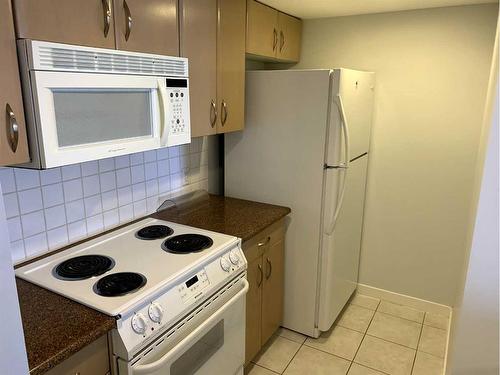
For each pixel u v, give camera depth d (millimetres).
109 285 1395
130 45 1458
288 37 2744
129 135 1494
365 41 2734
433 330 2699
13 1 1093
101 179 1881
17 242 1552
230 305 1721
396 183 2834
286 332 2674
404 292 3000
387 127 2773
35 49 1114
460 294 1967
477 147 2539
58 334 1141
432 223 2783
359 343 2562
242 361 2016
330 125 2225
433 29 2514
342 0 2295
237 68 2189
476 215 1426
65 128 1248
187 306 1486
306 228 2430
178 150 2352
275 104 2357
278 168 2439
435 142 2652
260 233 2133
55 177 1663
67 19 1230
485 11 2357
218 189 2787
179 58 1658
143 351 1312
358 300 3094
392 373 2289
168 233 1932
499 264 1427
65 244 1747
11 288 764
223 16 1990
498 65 1341
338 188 2314
